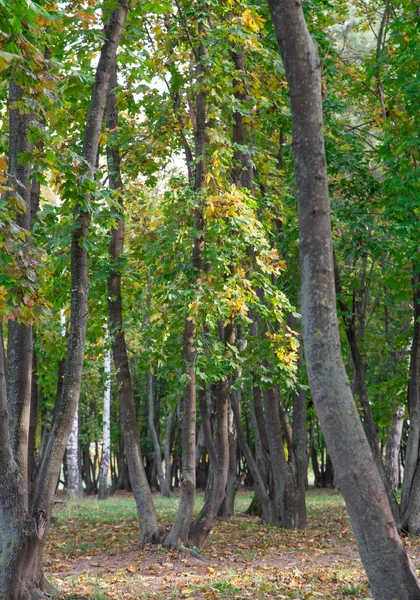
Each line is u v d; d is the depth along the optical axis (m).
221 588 9.11
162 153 14.71
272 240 16.56
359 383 16.03
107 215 10.59
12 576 7.56
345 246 15.88
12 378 8.20
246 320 12.21
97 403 40.09
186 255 12.71
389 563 4.91
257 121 14.23
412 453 15.54
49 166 7.98
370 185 15.36
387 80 15.34
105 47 9.28
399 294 16.66
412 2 14.47
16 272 6.96
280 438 16.62
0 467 7.69
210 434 13.95
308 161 5.35
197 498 28.33
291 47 5.39
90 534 16.06
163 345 13.99
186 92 13.86
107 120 14.81
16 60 6.71
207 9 12.08
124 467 40.28
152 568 10.99
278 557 12.29
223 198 11.20
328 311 5.21
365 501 4.98
